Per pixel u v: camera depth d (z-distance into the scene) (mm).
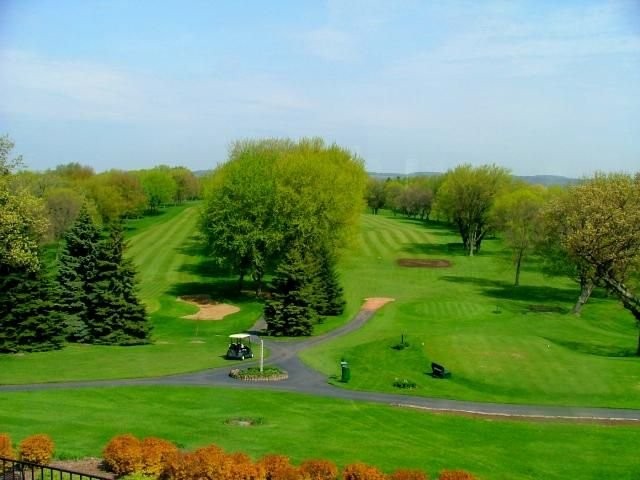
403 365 44281
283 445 23719
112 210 132500
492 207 107812
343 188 76312
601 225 50562
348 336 57688
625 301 52594
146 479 17641
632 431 29875
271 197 71500
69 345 51562
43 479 17703
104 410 28766
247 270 77812
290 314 58312
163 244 113750
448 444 26516
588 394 37281
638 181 53625
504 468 23469
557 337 57656
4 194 45031
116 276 53594
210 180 83312
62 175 163250
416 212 194875
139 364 43781
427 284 87750
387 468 21609
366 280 89125
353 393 37344
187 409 30438
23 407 28500
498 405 35188
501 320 65250
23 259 45156
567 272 72438
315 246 70562
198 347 51969
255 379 40000
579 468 24141
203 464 17406
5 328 47125
